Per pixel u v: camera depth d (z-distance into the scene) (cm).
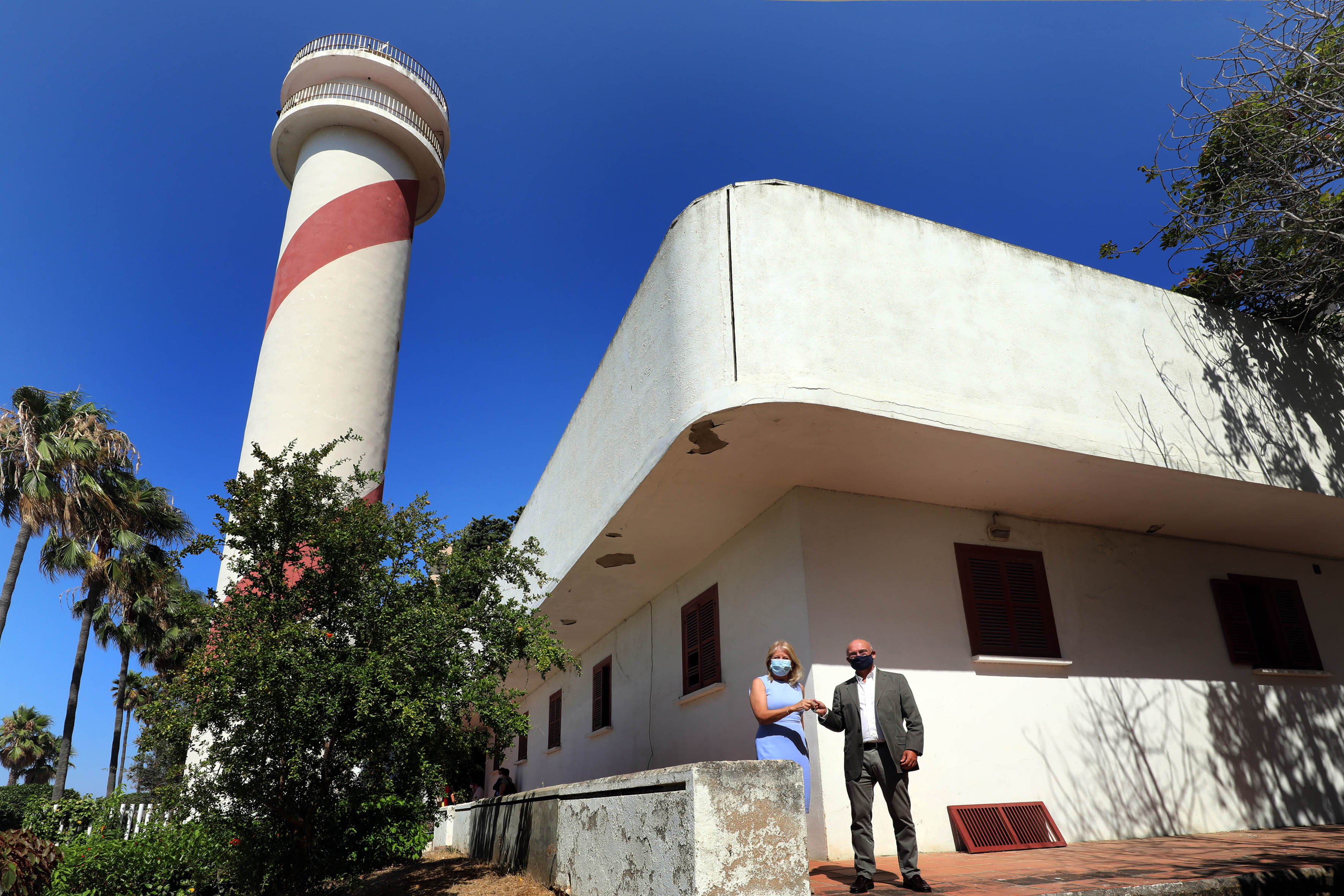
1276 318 873
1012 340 700
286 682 555
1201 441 751
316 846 622
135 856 771
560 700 1625
